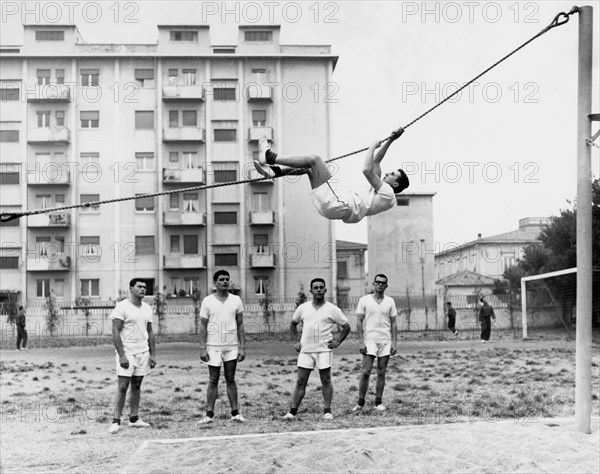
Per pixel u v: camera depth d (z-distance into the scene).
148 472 7.64
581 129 9.84
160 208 51.94
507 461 7.78
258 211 51.50
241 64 53.06
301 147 52.59
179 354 26.44
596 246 36.53
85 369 19.50
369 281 57.09
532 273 50.97
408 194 56.84
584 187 9.77
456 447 8.30
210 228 52.09
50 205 51.84
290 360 22.27
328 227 52.16
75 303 49.88
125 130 52.41
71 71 52.44
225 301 10.69
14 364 21.55
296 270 51.94
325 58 52.81
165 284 51.88
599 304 34.66
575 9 9.72
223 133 52.94
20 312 31.44
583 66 9.84
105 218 52.00
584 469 7.55
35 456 8.55
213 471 7.61
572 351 23.38
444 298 49.03
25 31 52.50
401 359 21.20
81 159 52.19
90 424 10.62
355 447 8.27
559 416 10.45
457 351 24.58
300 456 8.00
